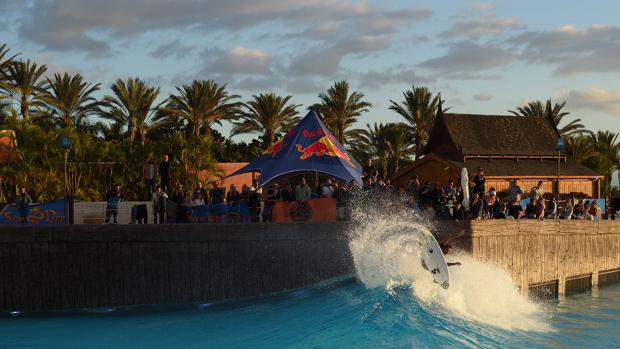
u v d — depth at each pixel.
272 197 23.27
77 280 18.08
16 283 17.94
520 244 25.08
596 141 71.25
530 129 44.94
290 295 18.55
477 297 19.16
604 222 29.61
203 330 15.12
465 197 23.83
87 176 44.09
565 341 15.62
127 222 23.23
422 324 14.73
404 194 22.16
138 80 54.16
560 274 26.97
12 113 44.34
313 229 19.34
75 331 15.34
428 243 17.12
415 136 60.19
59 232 18.06
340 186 22.58
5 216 19.53
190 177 46.66
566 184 41.81
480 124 43.38
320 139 24.28
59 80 51.09
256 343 13.62
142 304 18.17
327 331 14.16
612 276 30.30
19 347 13.80
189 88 54.31
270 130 56.81
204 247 18.48
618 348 15.49
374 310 15.52
